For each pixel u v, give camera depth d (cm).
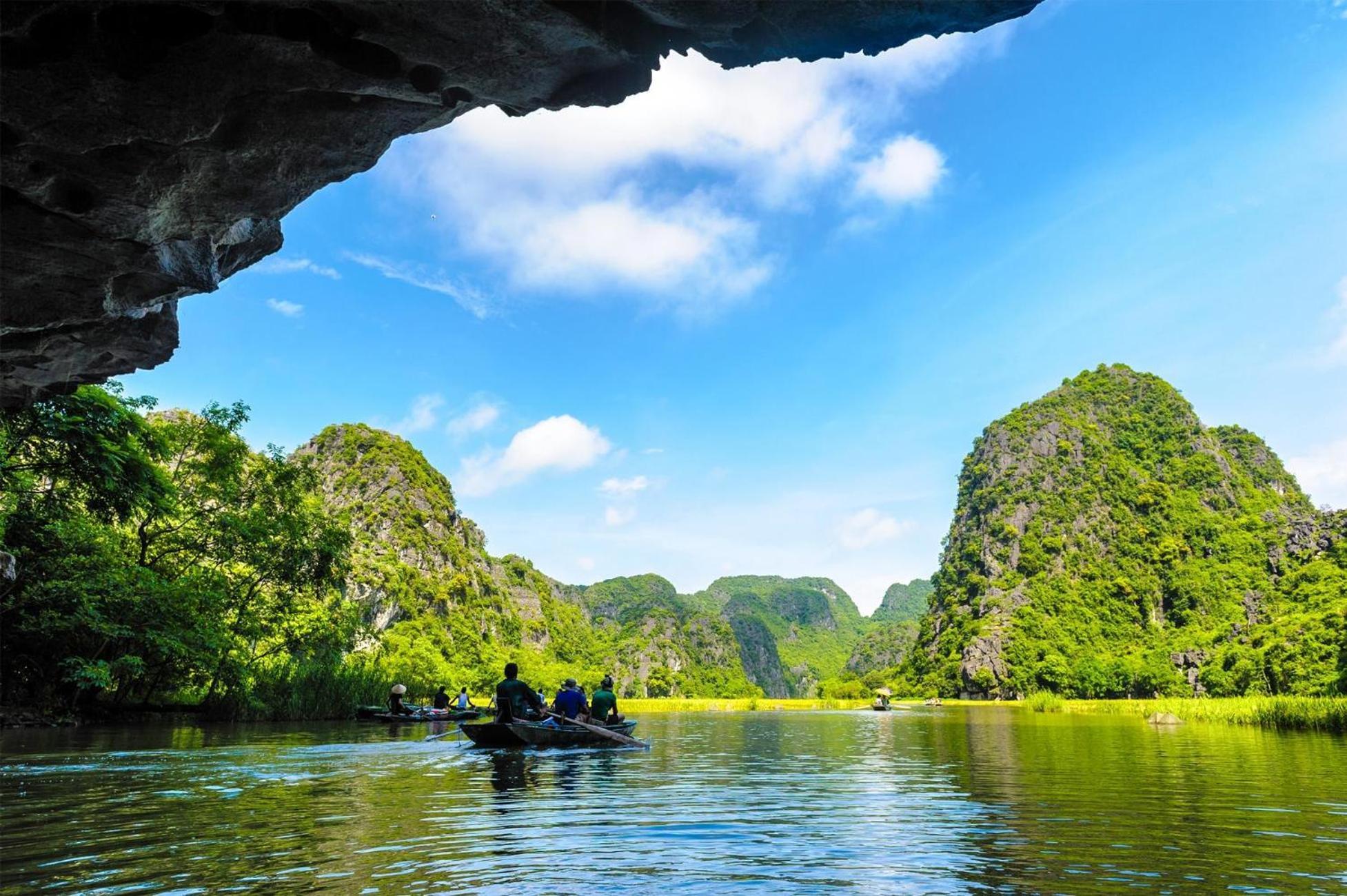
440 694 2775
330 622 3288
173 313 928
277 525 2695
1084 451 16938
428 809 614
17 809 604
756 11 557
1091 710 5181
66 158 597
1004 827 548
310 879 389
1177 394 18038
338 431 14250
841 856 448
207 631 2280
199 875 397
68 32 509
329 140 638
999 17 570
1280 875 406
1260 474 17050
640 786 779
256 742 1303
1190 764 1073
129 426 2048
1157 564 14438
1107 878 398
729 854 452
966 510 17638
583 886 377
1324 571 11975
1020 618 13362
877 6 549
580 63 594
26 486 1877
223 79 559
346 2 522
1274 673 7931
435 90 606
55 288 726
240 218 696
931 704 8669
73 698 2086
